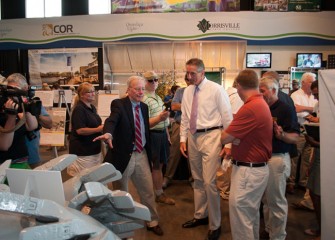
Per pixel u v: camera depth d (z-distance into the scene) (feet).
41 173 2.97
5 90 5.81
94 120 9.18
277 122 7.39
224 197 11.85
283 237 7.67
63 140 15.56
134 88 8.04
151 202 8.80
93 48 28.35
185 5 27.04
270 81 7.44
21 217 2.49
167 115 9.21
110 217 3.39
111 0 27.81
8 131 5.76
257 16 26.32
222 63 27.53
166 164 13.16
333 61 24.66
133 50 27.99
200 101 8.48
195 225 9.59
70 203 2.96
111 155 8.02
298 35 26.35
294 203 11.15
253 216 6.68
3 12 31.07
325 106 6.06
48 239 2.18
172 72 26.99
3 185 3.30
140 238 8.84
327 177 6.16
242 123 6.31
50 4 30.73
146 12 27.50
